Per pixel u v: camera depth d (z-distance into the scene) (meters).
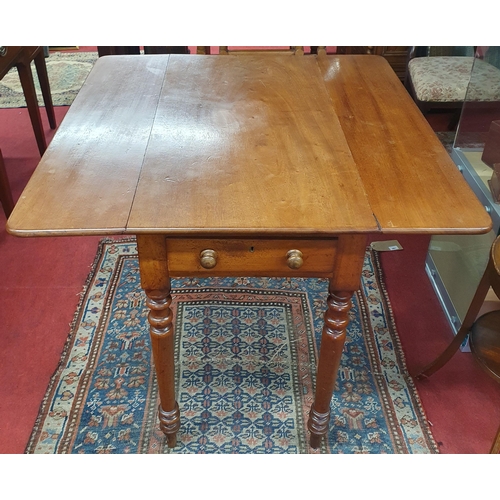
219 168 1.16
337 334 1.19
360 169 1.17
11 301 1.93
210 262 1.05
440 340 1.81
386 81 1.60
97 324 1.83
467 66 2.65
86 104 1.40
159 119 1.34
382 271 2.11
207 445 1.46
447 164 1.20
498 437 1.23
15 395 1.60
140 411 1.54
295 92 1.51
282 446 1.46
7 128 3.04
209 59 1.71
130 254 2.16
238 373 1.66
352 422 1.53
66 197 1.05
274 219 1.00
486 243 1.64
